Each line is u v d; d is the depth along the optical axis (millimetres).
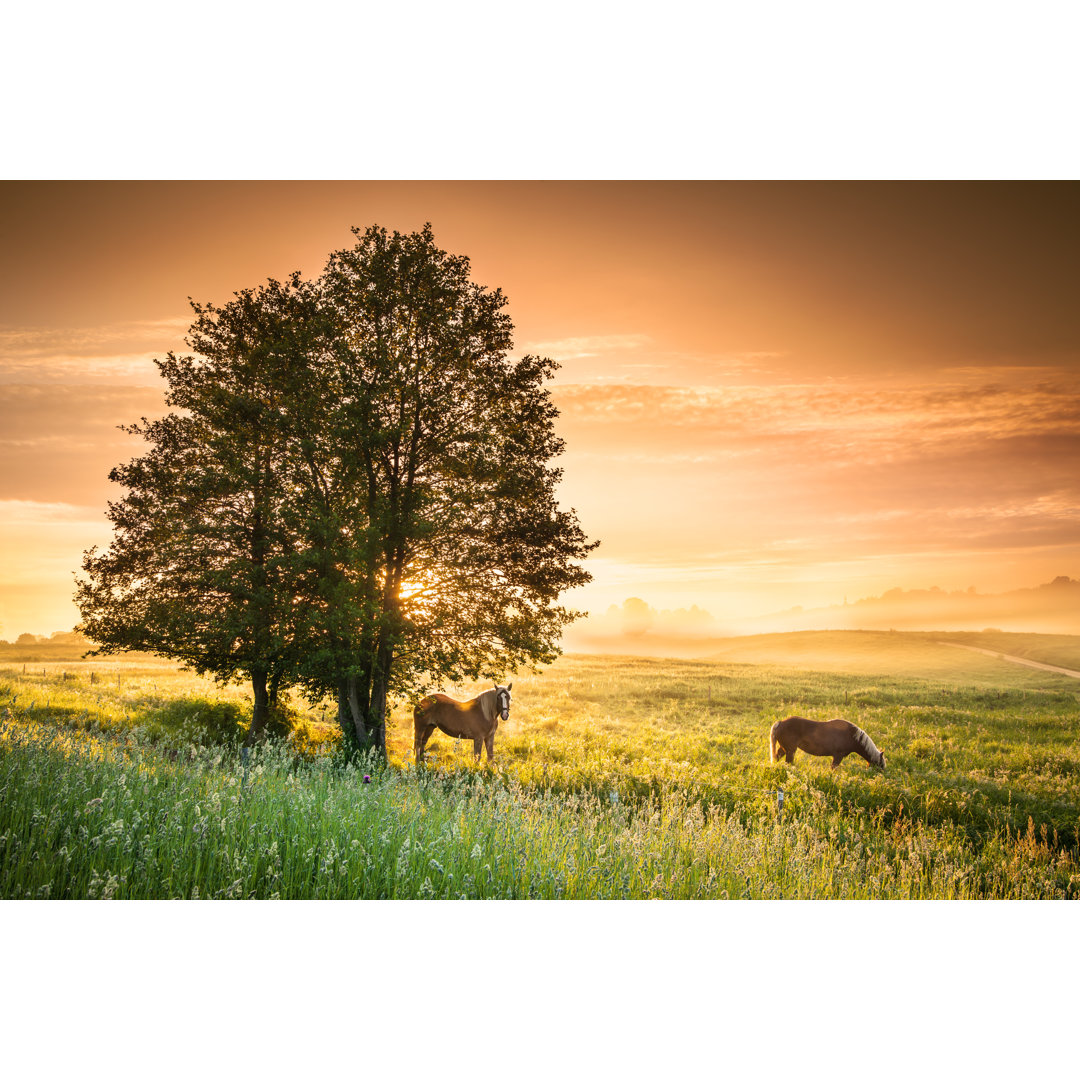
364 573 19172
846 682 52562
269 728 21766
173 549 20406
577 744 22000
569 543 20766
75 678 35125
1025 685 59375
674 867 7762
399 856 6484
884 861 9391
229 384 22047
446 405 20391
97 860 5586
